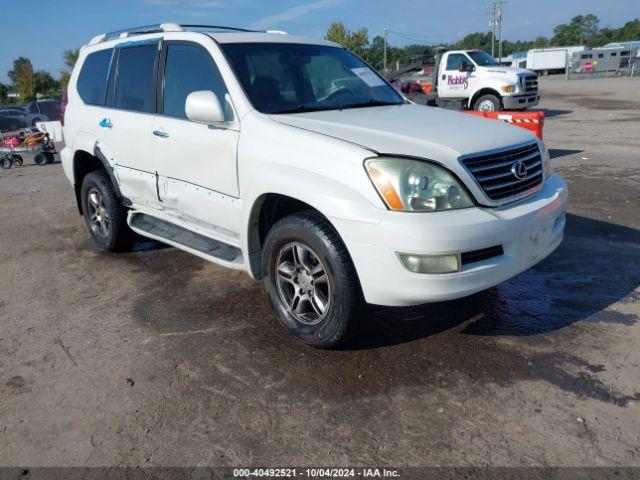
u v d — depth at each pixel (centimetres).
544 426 273
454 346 349
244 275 486
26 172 1194
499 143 335
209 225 423
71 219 718
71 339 384
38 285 490
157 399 310
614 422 274
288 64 426
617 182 764
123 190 503
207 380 326
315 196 315
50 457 268
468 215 301
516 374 317
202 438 277
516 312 391
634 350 335
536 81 1647
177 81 434
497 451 258
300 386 315
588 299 406
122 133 481
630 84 3116
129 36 510
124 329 395
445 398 298
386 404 296
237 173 374
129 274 504
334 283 321
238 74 392
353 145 316
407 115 390
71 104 567
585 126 1448
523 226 317
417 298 298
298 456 262
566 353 336
